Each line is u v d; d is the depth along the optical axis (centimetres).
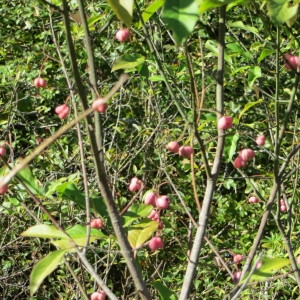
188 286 188
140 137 482
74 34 376
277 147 205
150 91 470
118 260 448
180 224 498
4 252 476
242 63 489
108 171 392
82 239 176
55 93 567
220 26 197
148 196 217
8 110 511
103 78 572
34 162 489
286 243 235
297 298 424
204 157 195
